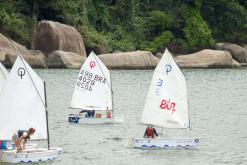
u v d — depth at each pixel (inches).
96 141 5029.5
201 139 5162.4
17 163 4067.4
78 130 5561.0
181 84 4867.1
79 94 6225.4
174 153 4566.9
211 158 4416.8
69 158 4338.1
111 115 6141.7
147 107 4847.4
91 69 6195.9
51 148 4335.6
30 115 4217.5
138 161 4296.3
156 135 4813.0
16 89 4197.8
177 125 4864.7
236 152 4635.8
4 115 4180.6
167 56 4849.9
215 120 6289.4
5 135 4180.6
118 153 4539.9
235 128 5792.3
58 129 5585.6
